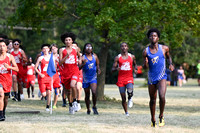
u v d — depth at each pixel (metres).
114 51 61.97
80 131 18.78
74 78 27.08
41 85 30.19
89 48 27.56
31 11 41.44
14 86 39.28
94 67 27.91
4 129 19.11
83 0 38.59
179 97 48.66
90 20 37.50
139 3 35.81
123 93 27.11
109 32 35.91
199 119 25.16
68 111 30.00
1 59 22.75
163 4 35.81
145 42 41.78
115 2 38.44
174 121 24.05
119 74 27.50
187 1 38.91
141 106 35.88
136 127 20.75
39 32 44.34
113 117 25.94
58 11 41.19
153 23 36.25
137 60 82.19
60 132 18.45
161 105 20.58
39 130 18.78
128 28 39.69
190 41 90.25
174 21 37.53
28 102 37.94
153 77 20.53
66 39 26.83
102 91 41.44
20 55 39.50
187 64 97.62
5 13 107.69
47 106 30.19
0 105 22.62
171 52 88.75
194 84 98.00
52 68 28.31
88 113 28.20
